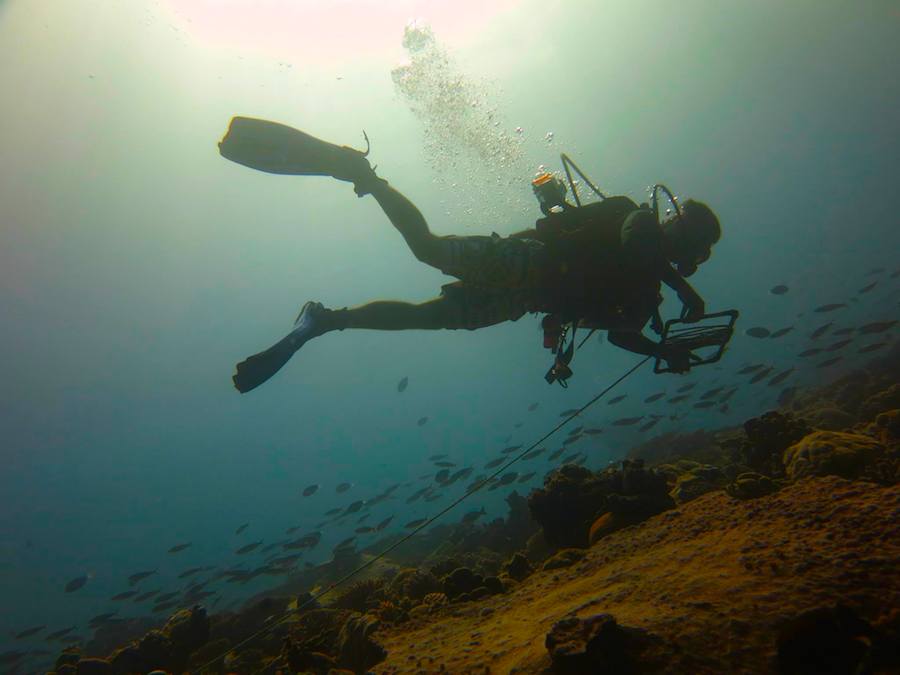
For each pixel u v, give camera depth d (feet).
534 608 10.60
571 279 8.63
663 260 8.32
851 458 12.68
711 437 48.03
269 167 8.16
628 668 6.15
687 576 8.47
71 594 131.75
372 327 8.85
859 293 50.98
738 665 5.72
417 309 9.02
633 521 16.53
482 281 8.59
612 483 19.12
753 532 9.41
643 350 9.79
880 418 23.31
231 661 18.67
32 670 49.65
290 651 12.52
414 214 8.46
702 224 8.67
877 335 73.87
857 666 5.18
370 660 11.36
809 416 36.35
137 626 44.96
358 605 20.75
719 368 68.80
